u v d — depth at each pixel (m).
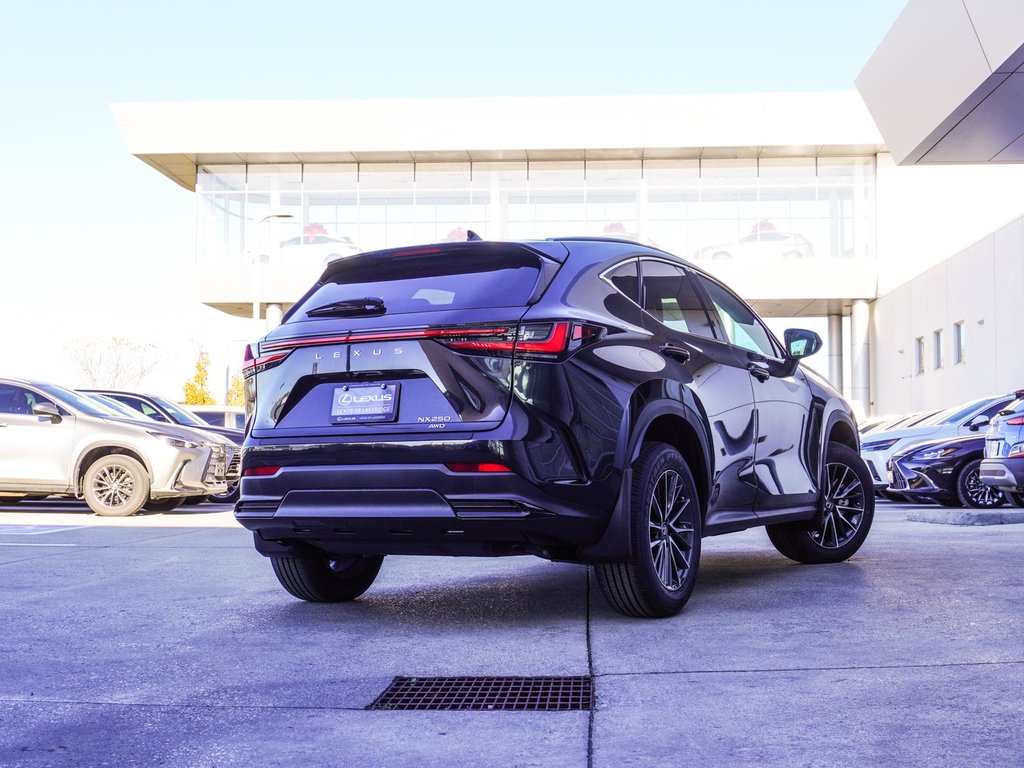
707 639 4.32
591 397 4.49
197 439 13.27
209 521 11.59
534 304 4.48
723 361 5.51
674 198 33.69
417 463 4.42
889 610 4.84
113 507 12.62
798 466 6.15
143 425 12.95
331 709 3.40
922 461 12.84
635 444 4.63
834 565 6.57
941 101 16.23
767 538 8.84
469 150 32.97
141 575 6.66
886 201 32.94
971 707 3.18
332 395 4.69
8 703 3.52
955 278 25.73
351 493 4.55
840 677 3.60
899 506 13.82
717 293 5.90
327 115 33.03
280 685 3.73
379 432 4.52
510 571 6.76
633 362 4.75
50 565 7.17
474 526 4.37
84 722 3.28
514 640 4.43
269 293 34.09
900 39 16.56
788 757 2.79
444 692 3.61
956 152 18.16
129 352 54.06
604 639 4.39
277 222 34.47
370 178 34.41
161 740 3.09
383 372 4.56
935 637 4.20
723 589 5.66
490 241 4.75
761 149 32.66
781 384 6.08
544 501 4.35
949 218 32.81
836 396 6.85
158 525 10.88
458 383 4.42
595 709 3.31
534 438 4.34
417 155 33.62
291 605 5.48
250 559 7.51
